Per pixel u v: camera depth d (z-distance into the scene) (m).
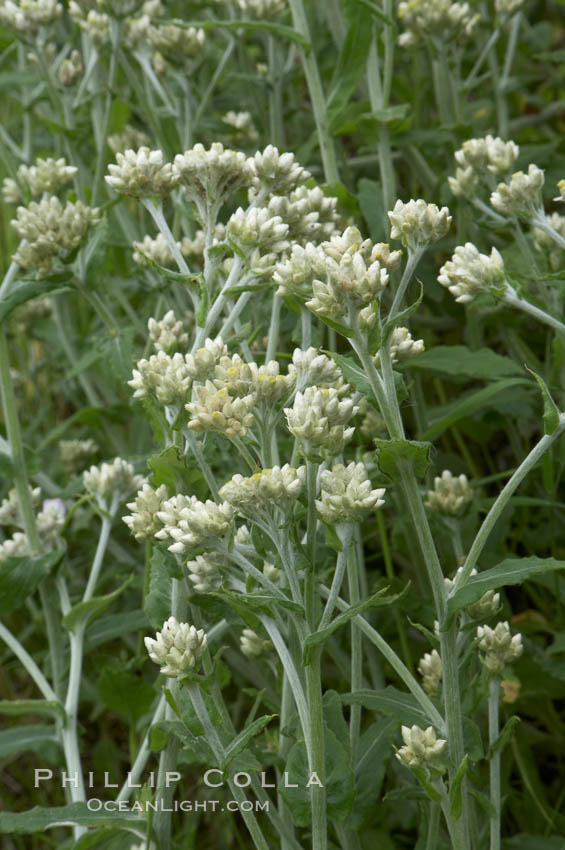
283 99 6.23
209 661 2.68
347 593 3.96
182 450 2.87
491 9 6.28
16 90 5.90
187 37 4.78
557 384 4.39
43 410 5.98
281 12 5.12
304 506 2.74
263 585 2.50
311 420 2.40
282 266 2.62
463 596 2.42
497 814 2.81
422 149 5.06
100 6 4.62
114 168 3.12
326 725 2.91
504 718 3.95
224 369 2.60
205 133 5.73
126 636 4.85
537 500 3.88
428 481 4.25
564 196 3.17
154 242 4.07
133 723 3.86
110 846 3.19
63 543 3.93
